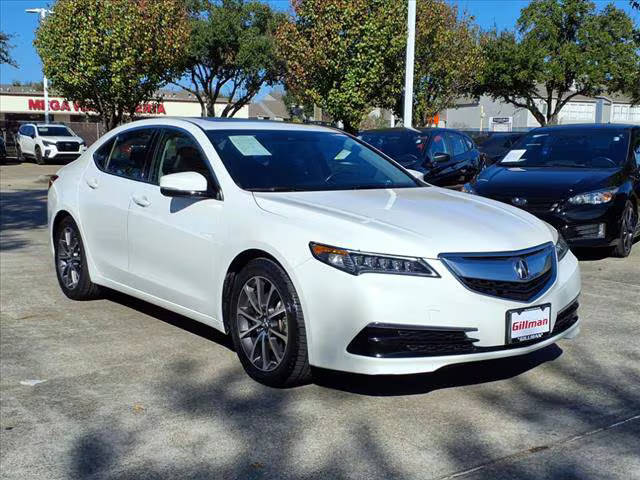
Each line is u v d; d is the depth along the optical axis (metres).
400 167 5.85
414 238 4.00
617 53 30.25
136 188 5.56
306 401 4.23
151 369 4.79
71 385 4.52
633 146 9.29
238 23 29.81
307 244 4.09
